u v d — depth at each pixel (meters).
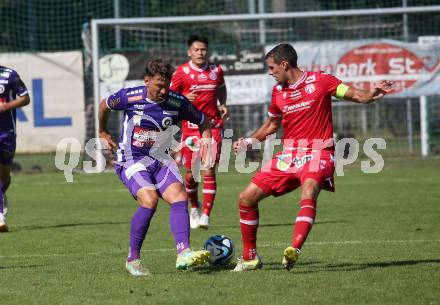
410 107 66.31
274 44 59.22
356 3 85.25
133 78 59.31
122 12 85.00
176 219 21.38
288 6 86.56
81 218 36.62
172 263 24.06
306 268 22.52
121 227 33.34
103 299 18.75
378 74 59.78
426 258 24.00
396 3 79.62
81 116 63.28
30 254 26.56
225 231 32.00
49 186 52.66
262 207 40.22
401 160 64.50
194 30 76.25
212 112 35.38
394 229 31.25
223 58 59.53
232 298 18.50
